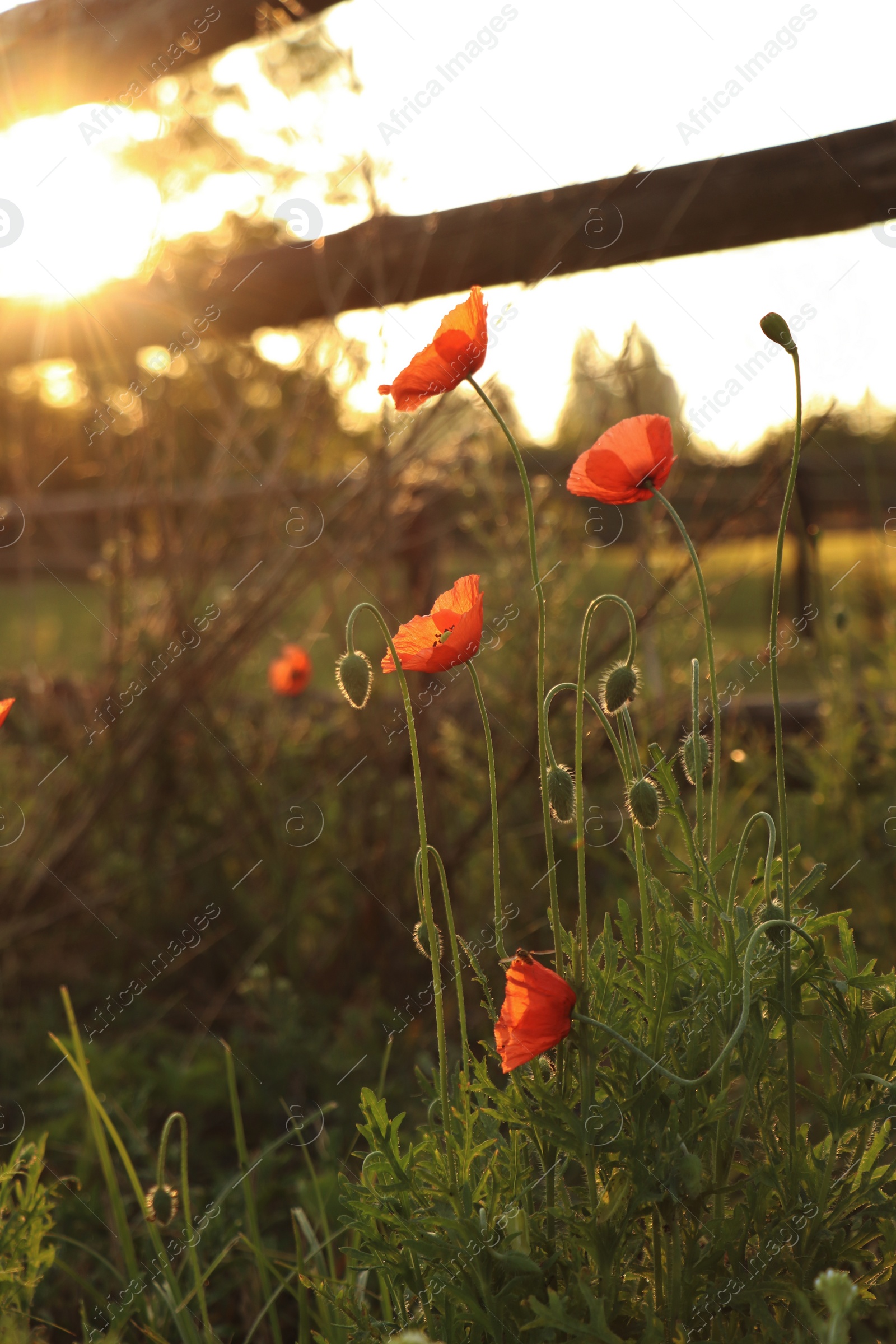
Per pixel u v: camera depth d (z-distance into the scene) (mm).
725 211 2549
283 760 3414
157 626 3430
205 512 3352
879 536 2762
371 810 3088
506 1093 1206
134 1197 2109
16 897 3283
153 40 2844
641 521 2863
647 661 2936
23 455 4004
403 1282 1222
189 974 3232
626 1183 1146
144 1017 2994
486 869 2973
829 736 2793
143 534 3619
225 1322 1869
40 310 3467
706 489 2832
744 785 2955
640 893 1213
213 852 3197
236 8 2736
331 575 3244
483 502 3252
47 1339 1744
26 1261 1550
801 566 2918
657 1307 1156
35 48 2959
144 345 3434
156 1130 2400
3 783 3738
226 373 3666
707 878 1203
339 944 3131
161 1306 1679
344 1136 2279
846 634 2723
